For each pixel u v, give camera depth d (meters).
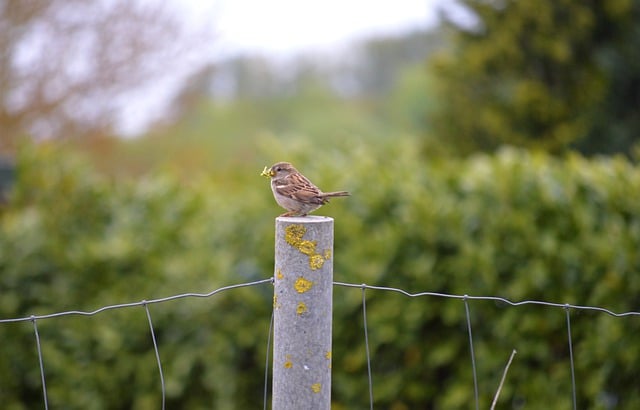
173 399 7.26
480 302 6.07
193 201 8.29
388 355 6.49
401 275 6.32
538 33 12.49
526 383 5.93
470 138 13.16
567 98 12.72
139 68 13.50
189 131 18.98
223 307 6.86
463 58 13.04
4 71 13.09
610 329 5.56
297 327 3.34
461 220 6.21
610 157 12.77
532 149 12.18
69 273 7.70
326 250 3.37
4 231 7.91
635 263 5.60
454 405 6.14
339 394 6.58
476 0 12.95
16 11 12.84
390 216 6.67
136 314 7.21
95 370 7.21
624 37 12.70
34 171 8.30
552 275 5.86
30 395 7.55
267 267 6.82
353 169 7.09
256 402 6.89
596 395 5.67
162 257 7.77
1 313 7.50
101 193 8.49
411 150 8.13
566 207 6.04
